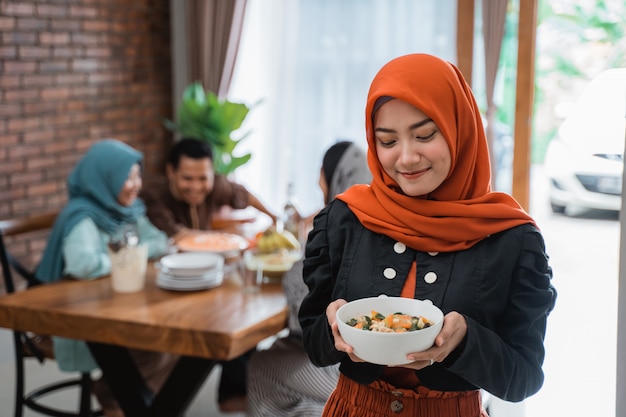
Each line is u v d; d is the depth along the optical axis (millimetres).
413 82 1345
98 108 4816
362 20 4754
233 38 4973
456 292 1396
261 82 5055
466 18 3775
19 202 4344
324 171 2797
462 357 1299
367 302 1353
